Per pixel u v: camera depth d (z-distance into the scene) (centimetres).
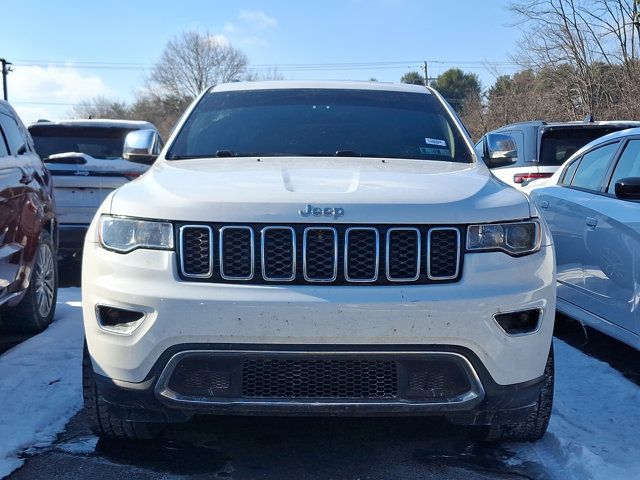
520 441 361
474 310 295
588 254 500
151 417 316
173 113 6850
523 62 2442
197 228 303
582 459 332
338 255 301
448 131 447
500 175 959
